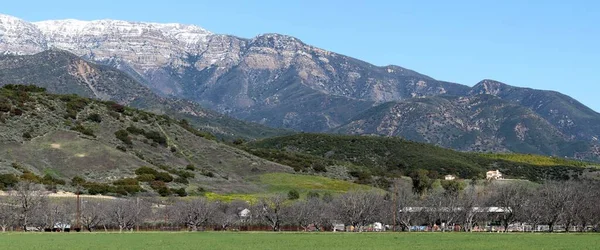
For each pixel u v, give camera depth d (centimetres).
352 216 16425
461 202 17038
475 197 17475
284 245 10750
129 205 15862
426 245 10712
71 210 15700
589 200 16175
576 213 15862
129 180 19125
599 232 15525
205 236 13212
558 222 16512
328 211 16575
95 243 11006
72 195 16975
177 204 16550
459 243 11144
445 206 17038
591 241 11519
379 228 17038
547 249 9819
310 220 16350
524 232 15525
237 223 16550
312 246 10538
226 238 12525
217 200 17675
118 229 16000
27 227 15500
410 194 18750
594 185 18988
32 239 11888
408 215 16788
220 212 16512
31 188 15962
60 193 17162
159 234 13950
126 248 10050
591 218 15875
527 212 16338
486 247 10256
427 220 17288
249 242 11419
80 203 15812
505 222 16638
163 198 18012
